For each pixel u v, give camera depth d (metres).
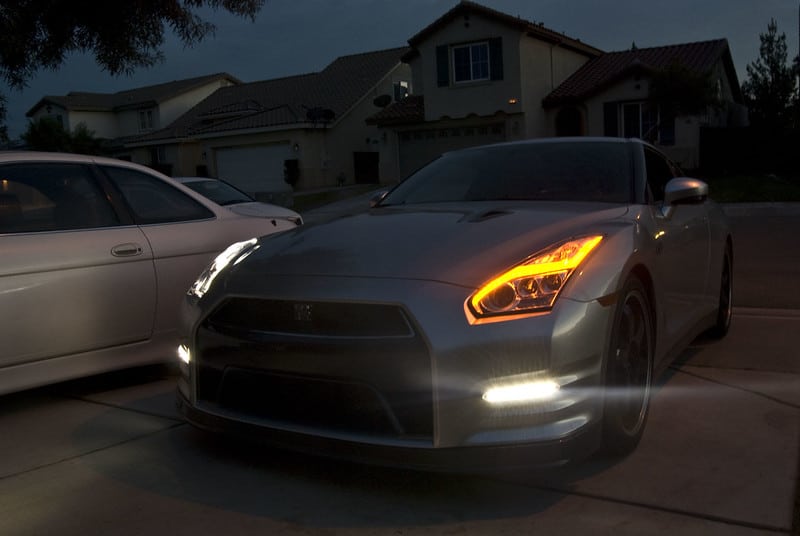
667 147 23.75
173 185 5.11
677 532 2.64
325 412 2.95
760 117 25.59
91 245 4.41
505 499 2.94
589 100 24.72
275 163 31.02
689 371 4.61
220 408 3.25
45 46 10.01
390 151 27.88
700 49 26.14
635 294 3.33
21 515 2.97
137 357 4.66
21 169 4.36
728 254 5.48
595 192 3.96
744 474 3.09
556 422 2.76
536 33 24.39
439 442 2.73
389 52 36.06
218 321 3.26
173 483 3.22
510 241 3.09
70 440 3.81
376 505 2.94
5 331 4.03
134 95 46.00
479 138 26.06
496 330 2.74
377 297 2.81
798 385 4.27
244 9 10.79
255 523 2.84
